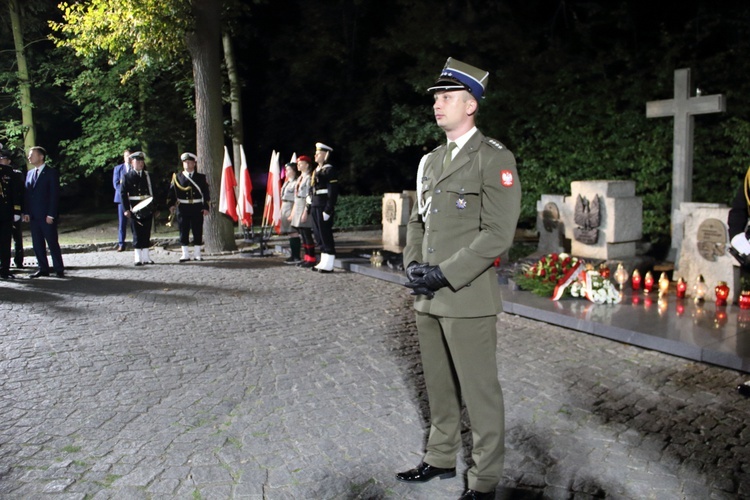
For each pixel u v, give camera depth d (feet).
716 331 20.17
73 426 14.03
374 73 67.36
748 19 43.06
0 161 34.22
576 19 55.01
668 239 41.42
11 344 20.51
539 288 25.94
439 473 11.57
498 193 9.96
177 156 59.62
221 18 51.26
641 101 42.37
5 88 55.31
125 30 40.96
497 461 10.48
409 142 61.00
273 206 43.83
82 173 69.51
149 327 22.72
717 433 13.56
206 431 13.76
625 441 13.19
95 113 55.77
